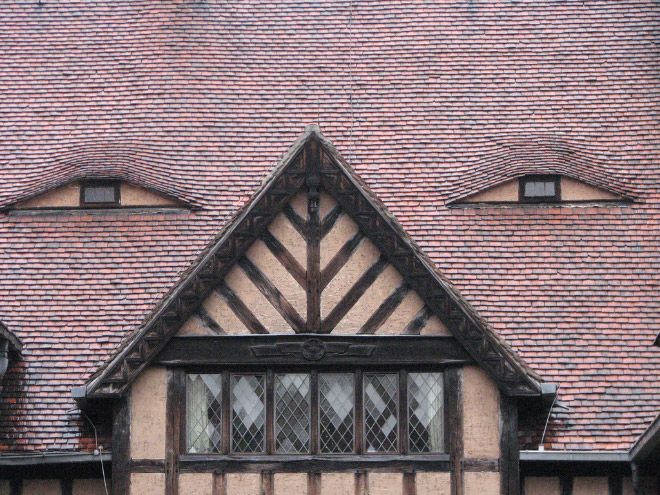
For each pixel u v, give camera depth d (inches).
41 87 1135.6
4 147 1087.6
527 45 1147.9
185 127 1087.0
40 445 882.1
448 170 1047.6
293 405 869.8
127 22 1179.9
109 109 1111.6
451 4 1181.1
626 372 911.7
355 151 1066.1
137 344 860.0
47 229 1016.9
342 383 872.9
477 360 858.8
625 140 1073.5
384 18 1171.9
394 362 866.8
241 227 871.1
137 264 986.7
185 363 865.5
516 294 960.3
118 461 858.8
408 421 868.0
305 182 874.1
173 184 1032.8
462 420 863.1
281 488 860.0
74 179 1029.2
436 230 1003.9
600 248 992.9
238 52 1149.1
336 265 874.8
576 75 1121.4
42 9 1194.6
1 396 906.1
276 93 1113.4
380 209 872.9
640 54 1135.6
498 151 1059.3
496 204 1021.2
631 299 957.2
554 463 872.3
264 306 872.3
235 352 868.0
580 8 1173.7
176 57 1144.2
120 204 1025.5
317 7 1181.7
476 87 1114.1
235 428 868.0
